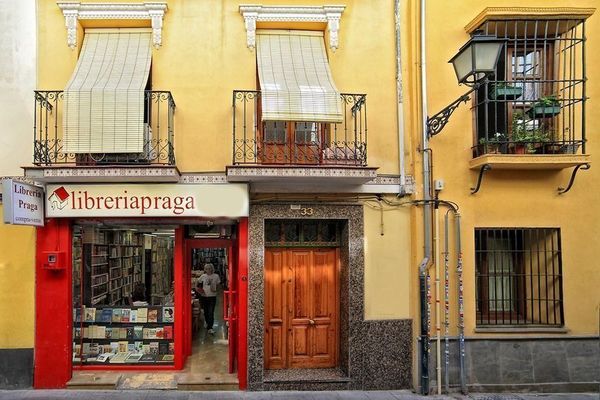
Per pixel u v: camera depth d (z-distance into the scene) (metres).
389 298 7.37
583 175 7.41
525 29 7.04
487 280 7.45
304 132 7.48
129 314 7.81
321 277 7.88
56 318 7.06
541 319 7.43
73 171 6.62
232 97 7.31
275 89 6.88
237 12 7.46
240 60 7.41
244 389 7.14
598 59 7.46
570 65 7.32
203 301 8.64
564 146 7.14
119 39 7.44
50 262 6.96
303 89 6.95
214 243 7.89
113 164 6.87
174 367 7.55
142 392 6.96
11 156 7.09
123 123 6.72
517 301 7.54
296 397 6.87
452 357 7.13
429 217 7.24
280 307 7.78
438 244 7.19
